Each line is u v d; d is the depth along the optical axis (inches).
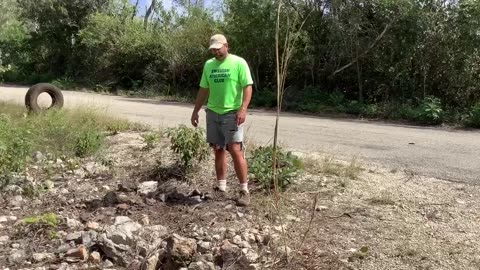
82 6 1299.2
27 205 219.5
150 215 200.8
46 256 165.2
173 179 253.4
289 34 168.7
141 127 398.3
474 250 169.0
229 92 214.2
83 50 1275.8
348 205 212.5
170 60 965.8
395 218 198.2
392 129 499.8
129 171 272.2
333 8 726.5
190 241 163.0
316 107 696.4
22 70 1419.8
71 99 735.1
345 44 722.2
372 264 158.6
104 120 400.8
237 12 792.9
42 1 1304.1
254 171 234.2
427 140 414.9
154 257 157.0
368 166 285.0
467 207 212.1
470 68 653.9
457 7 652.1
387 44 700.0
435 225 191.6
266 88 805.9
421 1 667.4
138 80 1071.6
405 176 262.5
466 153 346.0
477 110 564.7
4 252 169.3
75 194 235.1
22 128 328.2
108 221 193.6
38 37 1365.7
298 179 243.6
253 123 504.4
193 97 874.1
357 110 672.4
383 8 685.3
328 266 157.2
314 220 194.5
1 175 242.8
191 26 947.3
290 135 418.0
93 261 162.1
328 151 333.4
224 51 214.1
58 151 310.0
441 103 661.3
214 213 201.6
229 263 158.1
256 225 189.6
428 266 157.2
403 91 698.2
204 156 261.9
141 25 1163.9
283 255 163.5
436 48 666.8
